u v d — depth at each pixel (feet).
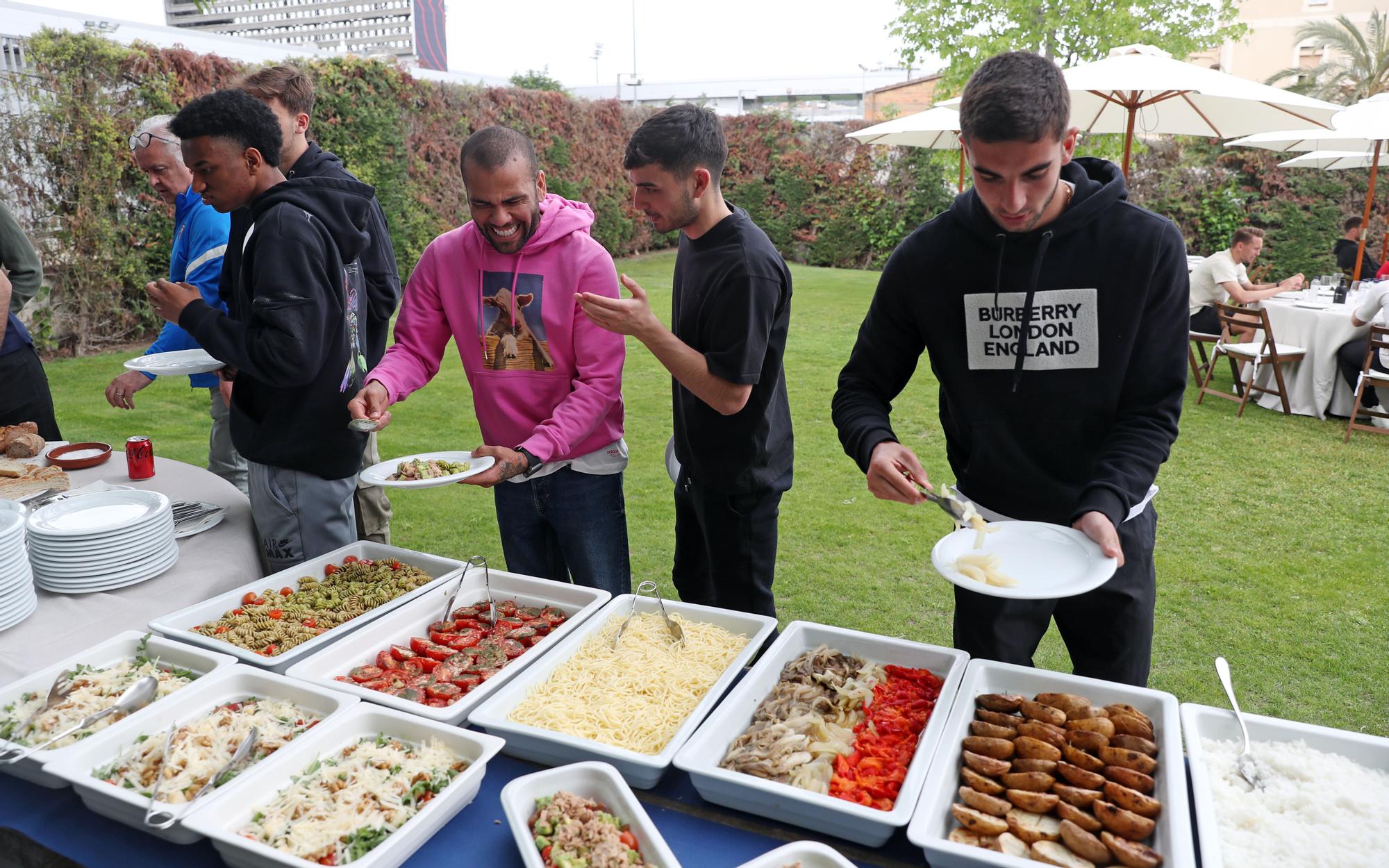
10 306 10.06
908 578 12.58
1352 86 58.70
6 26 24.41
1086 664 6.31
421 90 35.22
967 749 4.49
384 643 5.98
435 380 24.02
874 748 4.61
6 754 4.48
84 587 6.37
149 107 25.50
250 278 7.02
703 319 6.73
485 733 4.79
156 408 20.61
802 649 5.68
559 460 7.54
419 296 7.85
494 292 7.47
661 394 22.79
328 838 3.90
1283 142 26.71
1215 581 12.44
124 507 7.02
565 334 7.45
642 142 6.33
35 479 8.20
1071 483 5.86
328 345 7.16
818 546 13.62
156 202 26.40
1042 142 4.51
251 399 7.38
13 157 23.73
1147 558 5.92
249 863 3.87
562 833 3.88
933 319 5.95
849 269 49.24
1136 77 15.51
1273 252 37.83
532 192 6.84
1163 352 5.41
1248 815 4.05
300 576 6.90
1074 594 4.39
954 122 21.59
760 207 51.21
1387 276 23.06
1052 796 4.03
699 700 5.21
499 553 13.35
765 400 7.10
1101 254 5.32
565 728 4.88
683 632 5.92
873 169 47.88
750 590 7.88
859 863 4.03
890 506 15.33
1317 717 9.34
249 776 4.24
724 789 4.22
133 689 5.08
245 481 11.38
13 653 5.64
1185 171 38.65
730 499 7.55
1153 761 4.17
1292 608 11.68
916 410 21.01
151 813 3.98
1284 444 18.69
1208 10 36.52
